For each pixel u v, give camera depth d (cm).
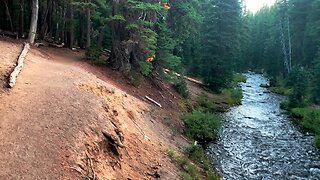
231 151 1833
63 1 2592
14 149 856
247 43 7081
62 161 857
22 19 2553
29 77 1335
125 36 2123
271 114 2875
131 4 1934
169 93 2431
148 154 1258
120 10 2058
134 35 2014
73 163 865
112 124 1127
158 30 2344
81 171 856
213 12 3644
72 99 1162
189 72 4159
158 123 1759
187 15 2434
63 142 916
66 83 1334
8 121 971
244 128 2345
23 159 830
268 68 5881
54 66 1647
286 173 1582
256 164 1670
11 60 1469
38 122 985
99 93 1415
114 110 1278
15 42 2078
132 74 2119
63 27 2659
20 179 767
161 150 1377
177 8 2442
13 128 941
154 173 1146
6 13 2631
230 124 2436
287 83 4141
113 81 1952
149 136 1448
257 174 1547
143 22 1967
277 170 1611
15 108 1046
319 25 4062
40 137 919
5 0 2542
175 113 2117
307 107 2992
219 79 3512
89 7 2098
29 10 2772
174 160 1359
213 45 3597
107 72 2056
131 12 2047
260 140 2083
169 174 1195
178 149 1564
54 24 2984
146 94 2106
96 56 2183
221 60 3544
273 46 5606
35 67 1521
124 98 1655
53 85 1277
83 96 1210
